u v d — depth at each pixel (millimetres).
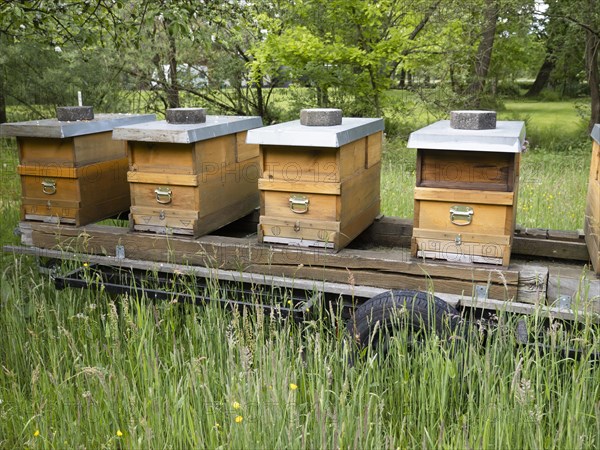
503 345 2842
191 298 3461
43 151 3902
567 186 7312
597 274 3029
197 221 3566
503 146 2846
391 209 6211
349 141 3246
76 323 3609
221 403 2658
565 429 2482
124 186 4305
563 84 22141
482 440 2439
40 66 11156
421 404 2662
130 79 12148
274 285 3295
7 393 3068
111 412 2674
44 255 3918
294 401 2457
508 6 12477
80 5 4984
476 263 3027
